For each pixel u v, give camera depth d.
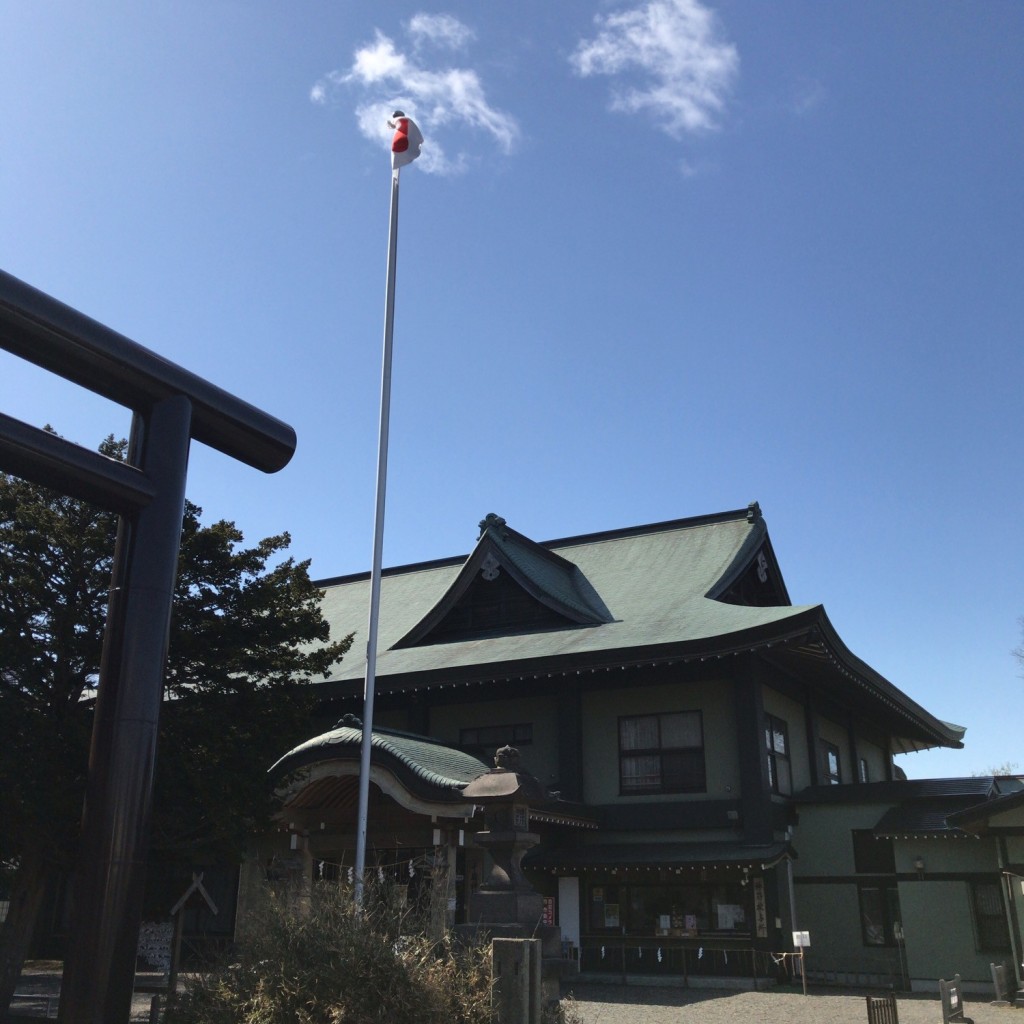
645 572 27.69
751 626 21.36
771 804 22.17
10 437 7.71
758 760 21.50
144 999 17.41
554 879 22.30
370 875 11.30
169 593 8.48
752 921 20.28
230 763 14.99
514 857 11.67
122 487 8.37
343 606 33.09
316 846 19.36
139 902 7.78
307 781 18.06
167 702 15.09
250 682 16.09
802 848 23.52
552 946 11.28
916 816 21.88
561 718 23.78
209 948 12.95
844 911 22.61
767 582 29.05
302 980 8.38
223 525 16.16
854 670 25.22
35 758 12.90
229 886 23.55
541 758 23.95
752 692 22.06
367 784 13.52
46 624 14.22
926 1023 15.32
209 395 9.22
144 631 8.24
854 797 23.20
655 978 20.45
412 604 31.33
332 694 25.66
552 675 23.09
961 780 22.69
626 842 22.28
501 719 24.80
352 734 17.89
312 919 9.16
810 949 22.62
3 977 13.60
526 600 26.64
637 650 22.00
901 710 29.95
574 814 21.48
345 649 17.69
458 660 24.83
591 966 21.22
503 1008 8.33
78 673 14.25
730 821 21.28
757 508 28.16
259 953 8.97
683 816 21.83
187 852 15.34
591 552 30.02
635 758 22.92
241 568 16.06
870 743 33.38
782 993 18.89
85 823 7.92
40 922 26.20
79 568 14.29
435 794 17.14
